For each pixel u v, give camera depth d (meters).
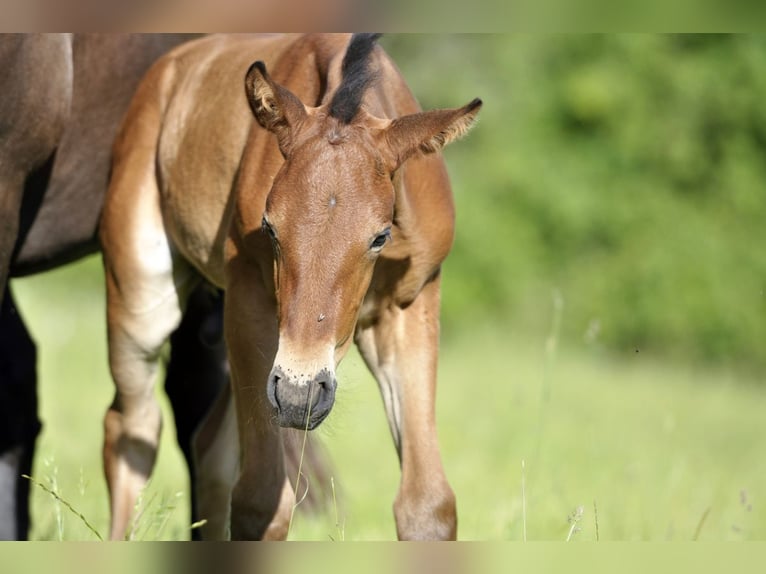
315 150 6.88
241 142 8.44
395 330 8.12
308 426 6.68
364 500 12.49
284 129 7.17
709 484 14.64
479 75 34.78
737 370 34.44
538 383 23.55
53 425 17.34
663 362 33.66
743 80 35.34
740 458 18.44
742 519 12.11
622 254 34.66
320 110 7.27
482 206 34.41
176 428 11.20
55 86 8.99
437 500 7.79
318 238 6.74
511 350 30.30
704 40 35.69
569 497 12.01
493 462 14.41
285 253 6.80
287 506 8.04
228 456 10.16
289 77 8.34
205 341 10.84
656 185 35.34
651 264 34.31
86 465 13.97
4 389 10.54
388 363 8.16
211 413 10.31
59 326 30.23
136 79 10.33
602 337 34.12
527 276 34.34
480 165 34.78
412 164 7.67
